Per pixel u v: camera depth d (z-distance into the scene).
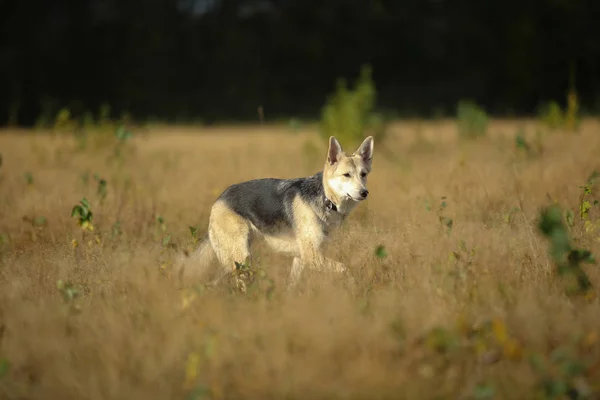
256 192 22.77
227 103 137.12
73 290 17.36
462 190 29.50
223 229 22.47
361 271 19.95
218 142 64.94
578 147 40.72
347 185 21.86
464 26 141.25
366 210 26.62
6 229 26.73
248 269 19.48
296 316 15.62
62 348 15.07
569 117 54.19
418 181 32.97
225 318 16.27
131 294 18.14
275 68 143.38
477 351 14.09
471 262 19.33
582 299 16.84
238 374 13.77
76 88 130.25
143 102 131.75
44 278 19.81
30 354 14.91
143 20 138.25
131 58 136.38
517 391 12.90
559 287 17.86
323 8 141.88
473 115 54.94
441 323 15.61
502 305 16.50
